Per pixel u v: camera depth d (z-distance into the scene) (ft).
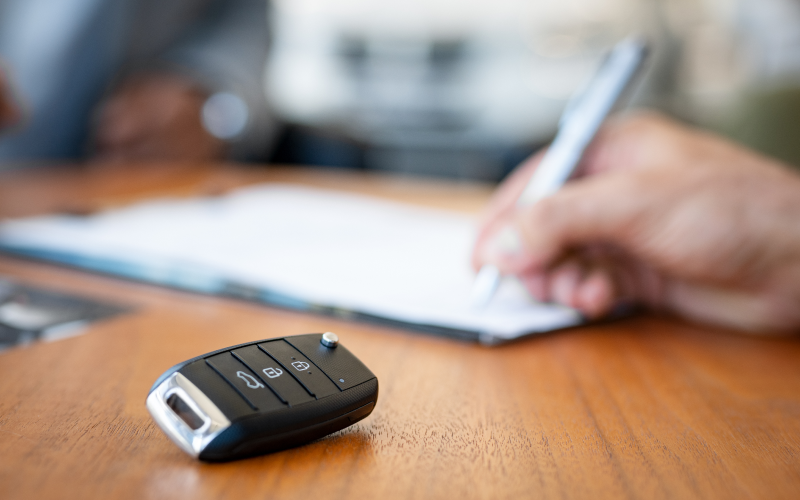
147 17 4.75
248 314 1.51
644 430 0.97
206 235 2.09
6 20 4.45
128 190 3.15
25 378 1.05
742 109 5.41
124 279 1.75
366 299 1.52
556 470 0.82
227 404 0.80
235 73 4.59
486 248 1.59
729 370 1.28
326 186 3.66
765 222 1.47
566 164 1.68
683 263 1.53
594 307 1.54
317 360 0.93
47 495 0.70
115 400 0.98
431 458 0.84
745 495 0.77
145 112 4.36
